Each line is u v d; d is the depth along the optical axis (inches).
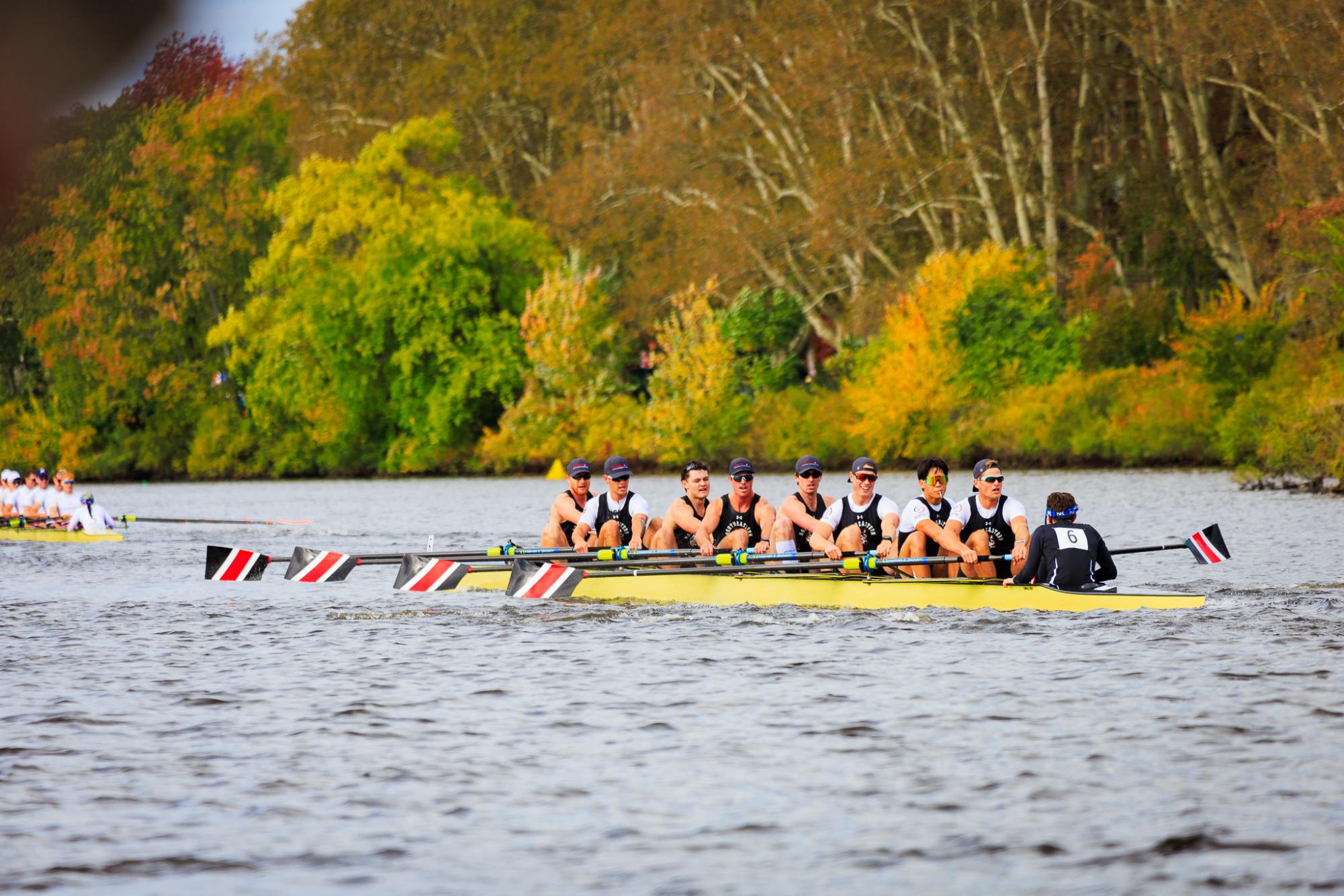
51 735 1443.2
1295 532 3575.3
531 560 2509.8
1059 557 2185.0
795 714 1499.8
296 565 2659.9
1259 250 7844.5
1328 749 1317.7
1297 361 6835.6
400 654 1913.1
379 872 1042.1
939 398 7819.9
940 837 1100.5
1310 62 7362.2
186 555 3690.9
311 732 1444.4
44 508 4416.8
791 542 2393.0
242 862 1067.3
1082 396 7578.7
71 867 1059.3
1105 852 1063.0
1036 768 1278.3
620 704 1562.5
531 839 1108.5
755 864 1048.8
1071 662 1758.1
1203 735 1378.0
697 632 2065.7
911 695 1583.4
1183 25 7672.2
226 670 1796.3
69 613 2388.0
